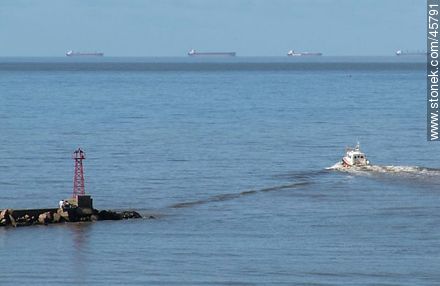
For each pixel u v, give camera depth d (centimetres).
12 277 12912
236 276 12912
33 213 15938
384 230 15525
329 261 13625
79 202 16188
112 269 13262
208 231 15475
